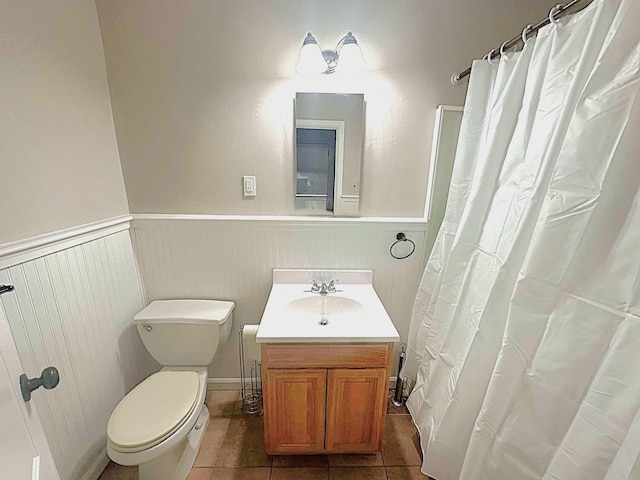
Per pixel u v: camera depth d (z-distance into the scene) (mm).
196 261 1633
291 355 1217
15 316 965
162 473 1262
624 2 667
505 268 980
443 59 1441
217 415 1679
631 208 680
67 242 1165
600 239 728
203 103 1447
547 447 838
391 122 1502
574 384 780
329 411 1303
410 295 1740
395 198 1604
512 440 908
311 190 1571
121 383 1501
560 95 857
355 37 1401
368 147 1528
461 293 1248
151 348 1513
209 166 1525
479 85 1255
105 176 1388
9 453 569
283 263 1653
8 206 946
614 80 691
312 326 1259
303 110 1467
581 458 746
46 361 1080
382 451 1476
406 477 1361
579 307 768
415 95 1475
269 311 1366
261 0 1350
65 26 1153
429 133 1521
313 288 1545
